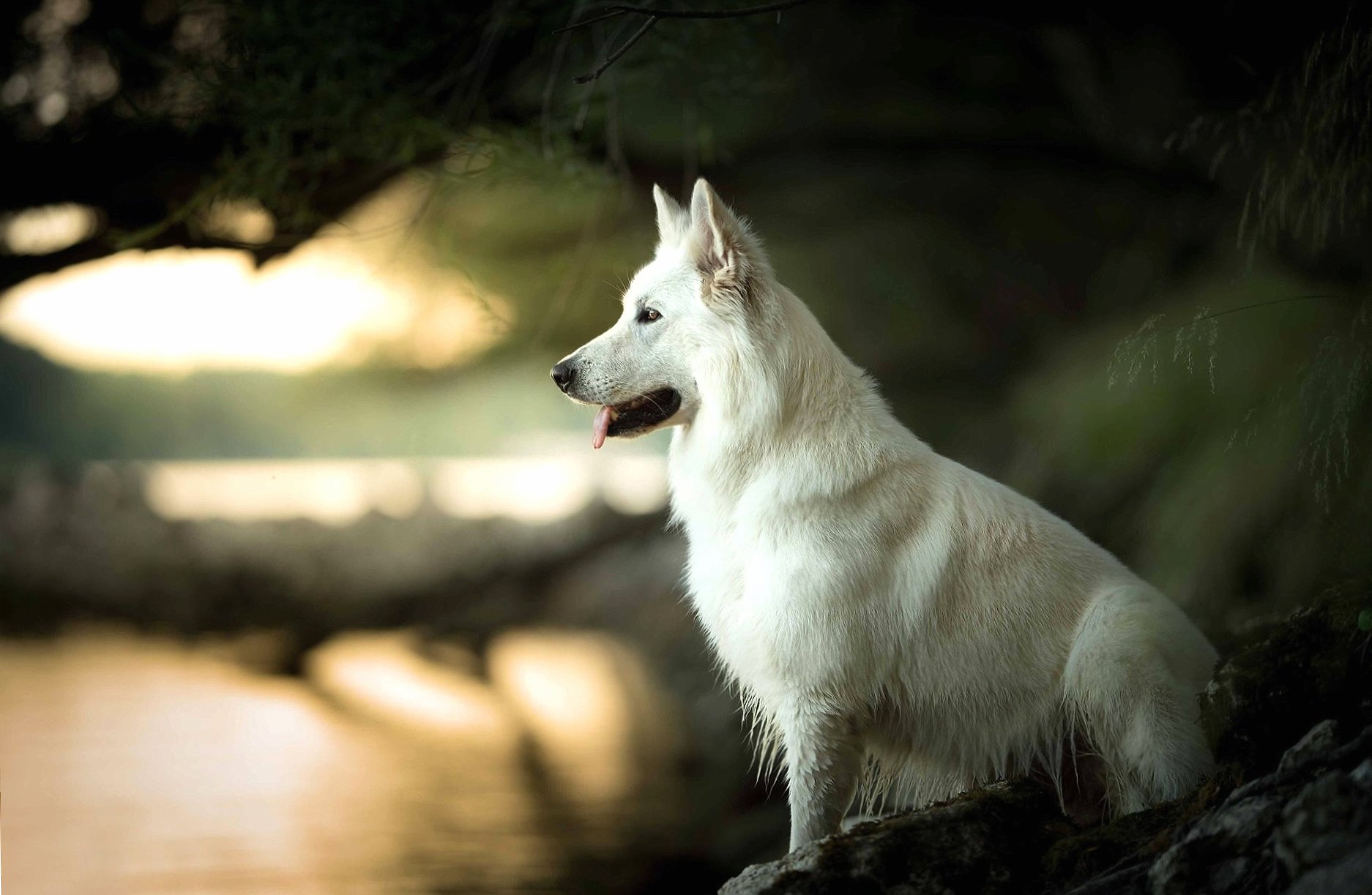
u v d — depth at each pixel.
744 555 4.57
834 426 4.59
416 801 9.61
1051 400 11.05
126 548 22.58
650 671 15.75
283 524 25.00
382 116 7.77
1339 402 4.38
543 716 13.16
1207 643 4.62
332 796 9.61
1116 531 9.38
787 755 4.55
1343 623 3.72
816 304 14.00
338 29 7.76
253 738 11.81
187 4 8.36
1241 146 6.46
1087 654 4.35
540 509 28.20
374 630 20.23
